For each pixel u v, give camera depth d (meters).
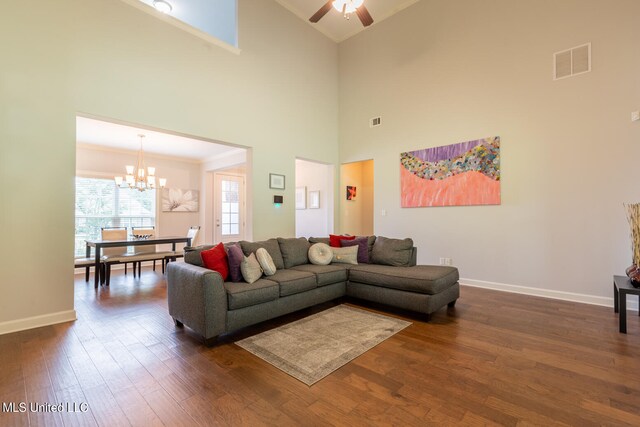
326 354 2.25
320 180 6.60
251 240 4.66
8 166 2.68
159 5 4.76
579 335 2.57
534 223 3.84
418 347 2.36
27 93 2.77
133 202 6.57
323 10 3.40
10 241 2.69
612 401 1.67
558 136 3.67
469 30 4.39
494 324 2.84
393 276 3.13
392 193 5.27
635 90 3.22
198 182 7.66
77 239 5.86
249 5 4.64
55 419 1.54
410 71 5.06
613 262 3.35
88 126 4.71
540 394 1.74
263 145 4.82
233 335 2.61
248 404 1.66
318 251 3.86
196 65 4.01
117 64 3.32
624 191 3.28
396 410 1.60
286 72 5.18
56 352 2.29
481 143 4.25
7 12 2.68
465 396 1.72
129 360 2.16
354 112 5.90
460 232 4.47
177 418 1.55
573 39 3.57
